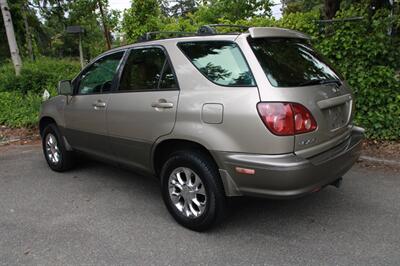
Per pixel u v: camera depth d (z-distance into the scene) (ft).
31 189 15.47
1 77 39.27
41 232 11.67
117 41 61.62
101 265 9.82
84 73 15.16
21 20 77.56
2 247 10.84
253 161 9.52
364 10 20.34
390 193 13.88
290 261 9.73
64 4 72.49
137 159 12.85
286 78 9.98
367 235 10.92
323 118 10.23
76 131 15.43
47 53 99.71
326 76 11.51
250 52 10.03
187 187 11.28
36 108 30.12
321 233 11.12
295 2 60.23
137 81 12.66
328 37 20.84
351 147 11.32
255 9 41.57
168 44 11.87
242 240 10.85
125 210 13.16
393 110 19.34
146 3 39.14
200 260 9.92
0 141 24.86
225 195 10.58
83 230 11.73
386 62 20.06
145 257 10.14
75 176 16.96
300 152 9.63
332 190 14.29
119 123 13.01
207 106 10.27
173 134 11.06
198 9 45.83
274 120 9.27
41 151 22.06
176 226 11.82
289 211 12.64
